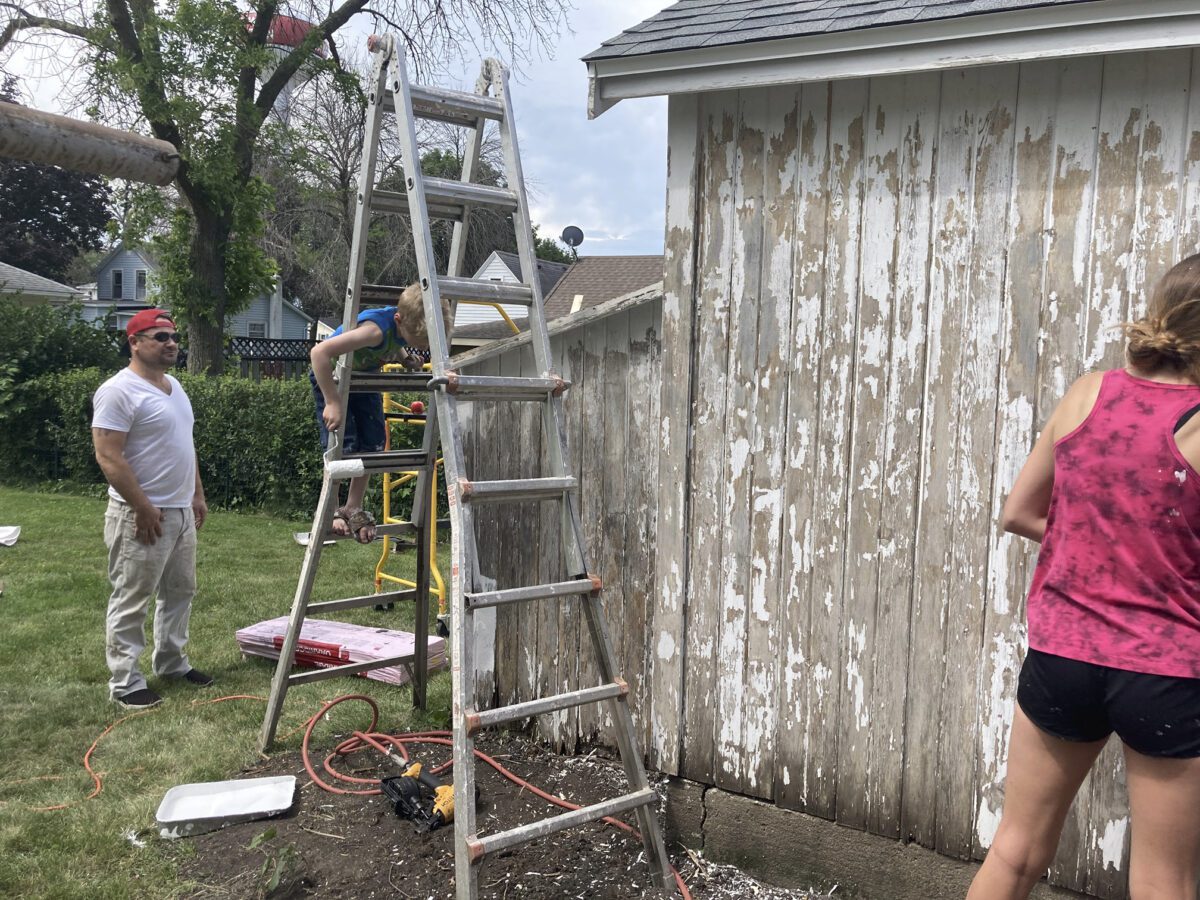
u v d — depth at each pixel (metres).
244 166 15.13
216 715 4.15
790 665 2.81
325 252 27.69
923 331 2.52
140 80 13.66
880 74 2.38
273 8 15.00
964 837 2.54
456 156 21.38
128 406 4.11
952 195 2.46
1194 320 1.76
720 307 2.86
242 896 2.73
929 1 2.38
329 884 2.79
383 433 4.27
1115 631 1.77
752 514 2.85
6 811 3.21
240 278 15.40
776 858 2.89
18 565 7.07
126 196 15.32
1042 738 1.91
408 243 26.81
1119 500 1.80
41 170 37.62
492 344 3.71
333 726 4.05
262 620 5.75
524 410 3.74
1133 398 1.84
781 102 2.69
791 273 2.72
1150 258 2.21
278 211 27.48
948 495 2.51
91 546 7.88
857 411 2.64
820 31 2.39
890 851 2.68
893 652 2.63
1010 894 1.96
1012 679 2.44
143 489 4.23
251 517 9.69
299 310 38.28
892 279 2.56
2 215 38.03
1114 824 2.34
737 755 2.94
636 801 2.74
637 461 3.44
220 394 10.06
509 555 3.87
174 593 4.51
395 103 2.96
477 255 27.77
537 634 3.81
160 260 15.32
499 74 3.25
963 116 2.43
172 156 1.37
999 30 2.20
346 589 6.61
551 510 3.71
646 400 3.39
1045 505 2.04
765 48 2.50
